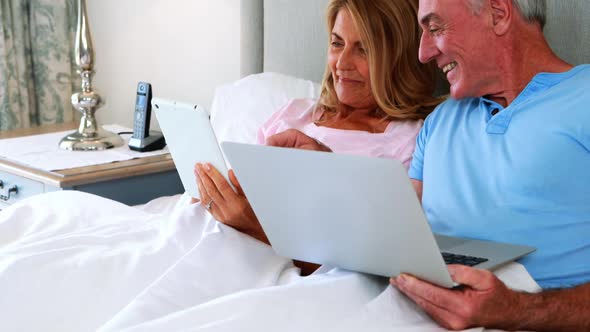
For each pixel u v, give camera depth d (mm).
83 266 1308
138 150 2340
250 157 1188
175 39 2871
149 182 2248
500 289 1109
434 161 1470
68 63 3023
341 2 1719
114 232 1483
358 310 1181
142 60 2996
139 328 1084
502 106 1422
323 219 1192
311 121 1840
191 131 1483
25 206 1681
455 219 1392
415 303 1204
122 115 3107
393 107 1691
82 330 1234
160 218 1585
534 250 1268
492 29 1365
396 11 1666
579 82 1311
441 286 1136
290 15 2215
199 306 1137
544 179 1288
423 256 1107
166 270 1353
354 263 1243
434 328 1155
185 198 1780
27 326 1225
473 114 1455
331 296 1186
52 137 2537
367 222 1132
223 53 2711
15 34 2869
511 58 1377
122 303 1280
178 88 2908
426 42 1442
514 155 1327
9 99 2889
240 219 1436
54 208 1665
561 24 1606
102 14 3070
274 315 1132
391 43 1684
